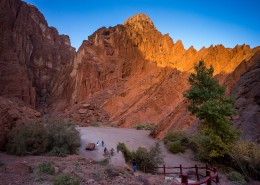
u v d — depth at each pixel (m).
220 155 19.66
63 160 15.98
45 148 19.47
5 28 72.56
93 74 76.56
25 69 77.06
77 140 22.52
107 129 42.94
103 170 12.83
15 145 17.78
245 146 19.20
